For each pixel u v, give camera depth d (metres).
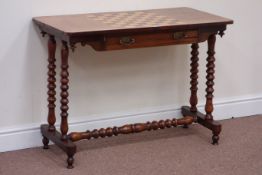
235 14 3.47
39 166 2.76
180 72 3.38
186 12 3.10
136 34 2.66
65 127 2.77
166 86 3.37
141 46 2.69
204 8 3.37
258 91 3.70
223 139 3.18
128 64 3.20
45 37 2.93
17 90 2.94
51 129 2.92
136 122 3.31
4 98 2.92
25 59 2.92
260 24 3.56
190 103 3.31
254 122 3.54
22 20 2.87
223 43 3.48
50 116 2.91
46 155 2.91
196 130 3.33
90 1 3.03
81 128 3.16
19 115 2.98
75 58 3.05
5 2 2.81
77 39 2.53
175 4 3.28
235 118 3.63
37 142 3.05
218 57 3.50
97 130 2.91
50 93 2.89
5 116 2.95
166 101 3.40
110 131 2.94
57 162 2.81
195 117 3.19
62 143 2.74
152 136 3.22
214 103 3.56
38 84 2.99
